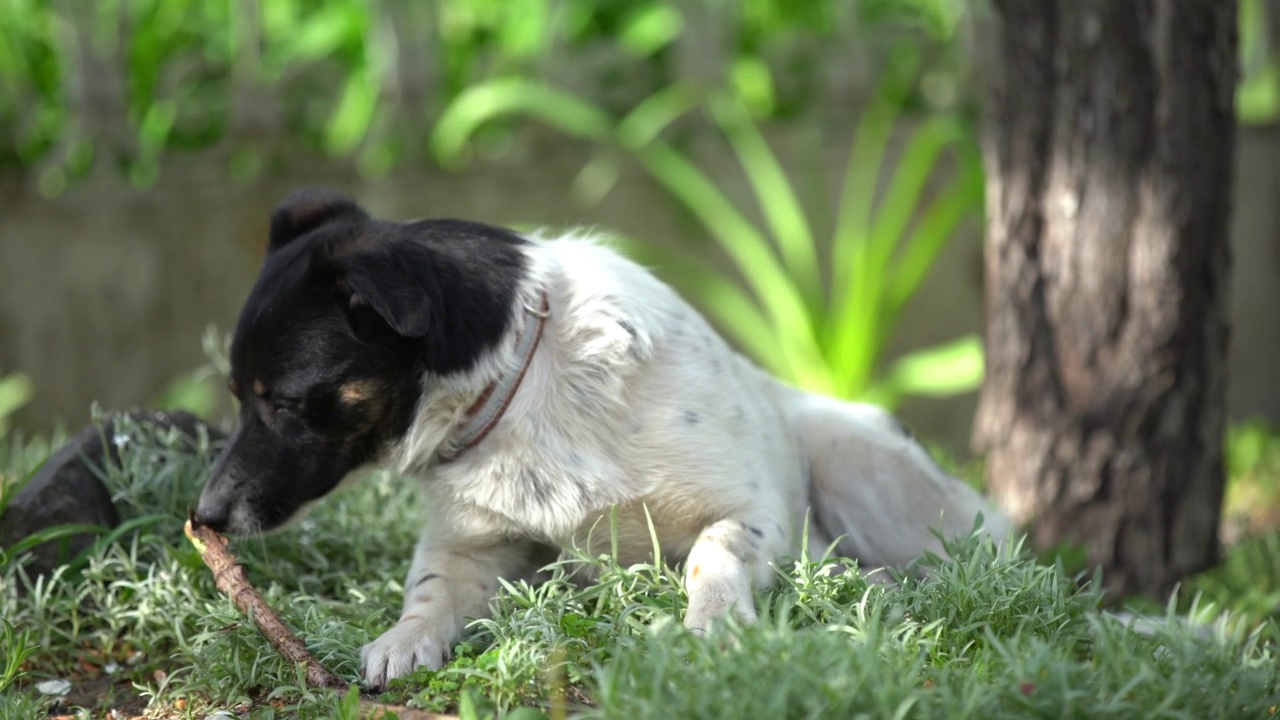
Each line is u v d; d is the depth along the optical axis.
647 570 3.97
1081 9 5.48
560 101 8.91
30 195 8.98
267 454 4.04
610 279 4.24
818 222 9.34
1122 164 5.53
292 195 4.54
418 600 4.14
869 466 4.87
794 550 4.54
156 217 9.05
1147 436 5.68
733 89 9.17
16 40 9.20
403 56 9.05
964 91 9.28
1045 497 5.88
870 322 8.40
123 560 4.46
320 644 3.93
